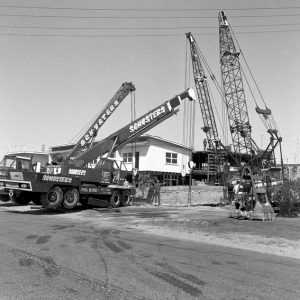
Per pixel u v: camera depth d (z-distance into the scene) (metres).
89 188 21.80
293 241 11.34
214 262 8.27
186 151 45.03
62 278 6.72
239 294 6.03
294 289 6.35
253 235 12.45
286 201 18.38
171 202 30.44
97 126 23.73
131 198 25.95
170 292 6.05
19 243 9.99
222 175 47.66
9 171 19.61
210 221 15.99
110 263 7.92
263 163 47.69
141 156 41.06
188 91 25.83
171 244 10.52
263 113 47.69
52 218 17.25
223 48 49.00
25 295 5.77
